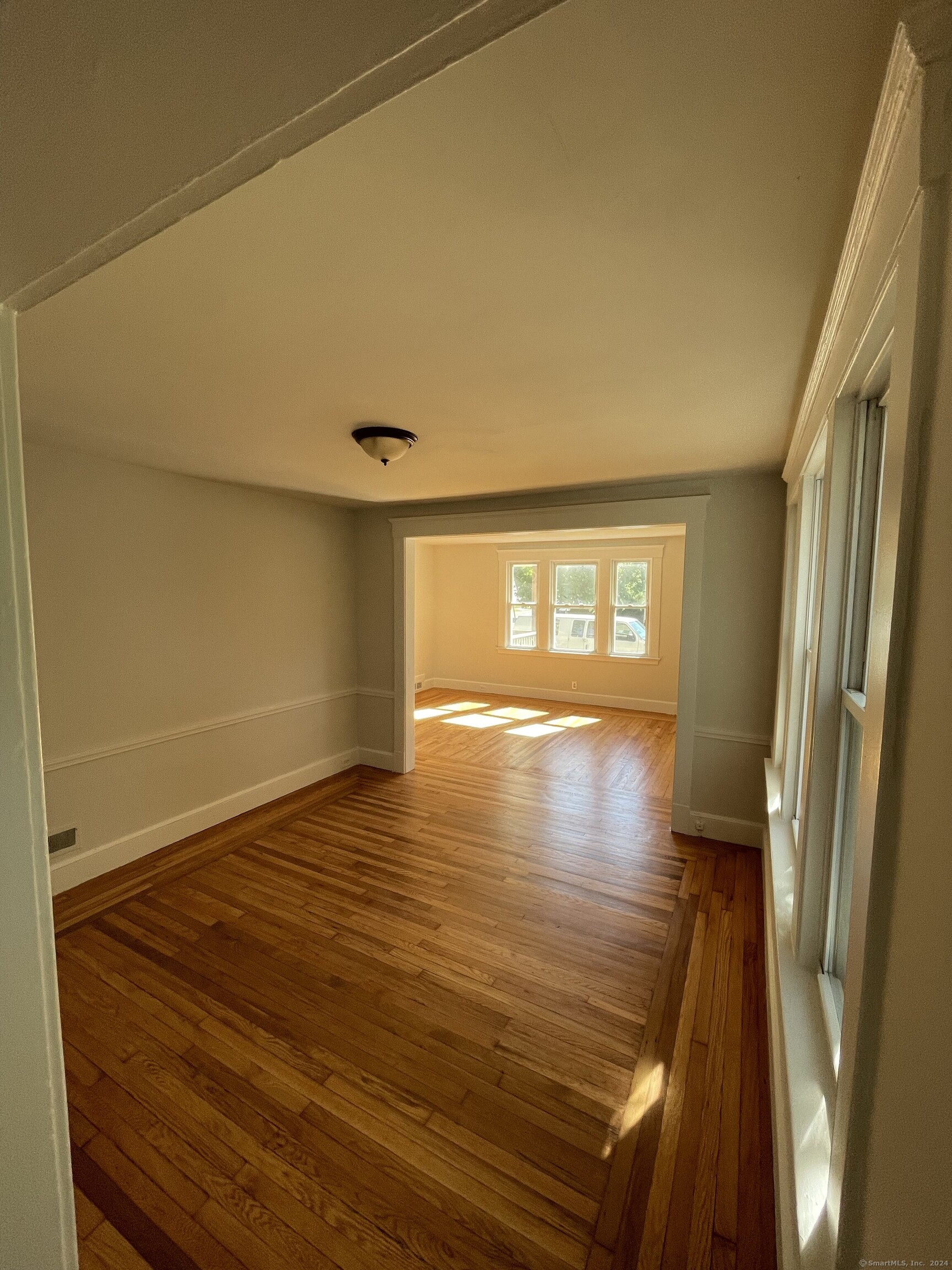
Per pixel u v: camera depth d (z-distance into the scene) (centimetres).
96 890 299
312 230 108
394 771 502
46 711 291
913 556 61
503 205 101
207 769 379
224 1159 158
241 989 225
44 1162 64
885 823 64
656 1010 215
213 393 201
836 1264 71
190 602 362
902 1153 55
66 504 294
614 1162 158
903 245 67
